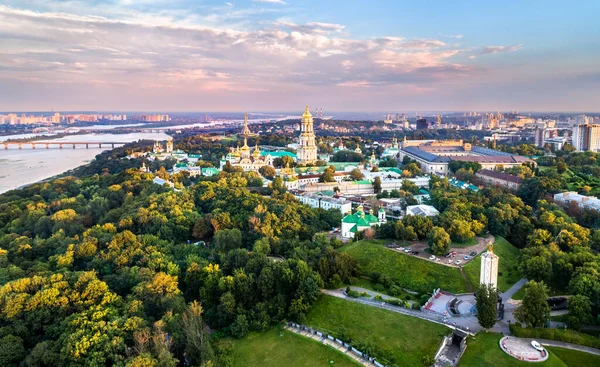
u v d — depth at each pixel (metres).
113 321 191.62
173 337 193.75
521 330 199.00
